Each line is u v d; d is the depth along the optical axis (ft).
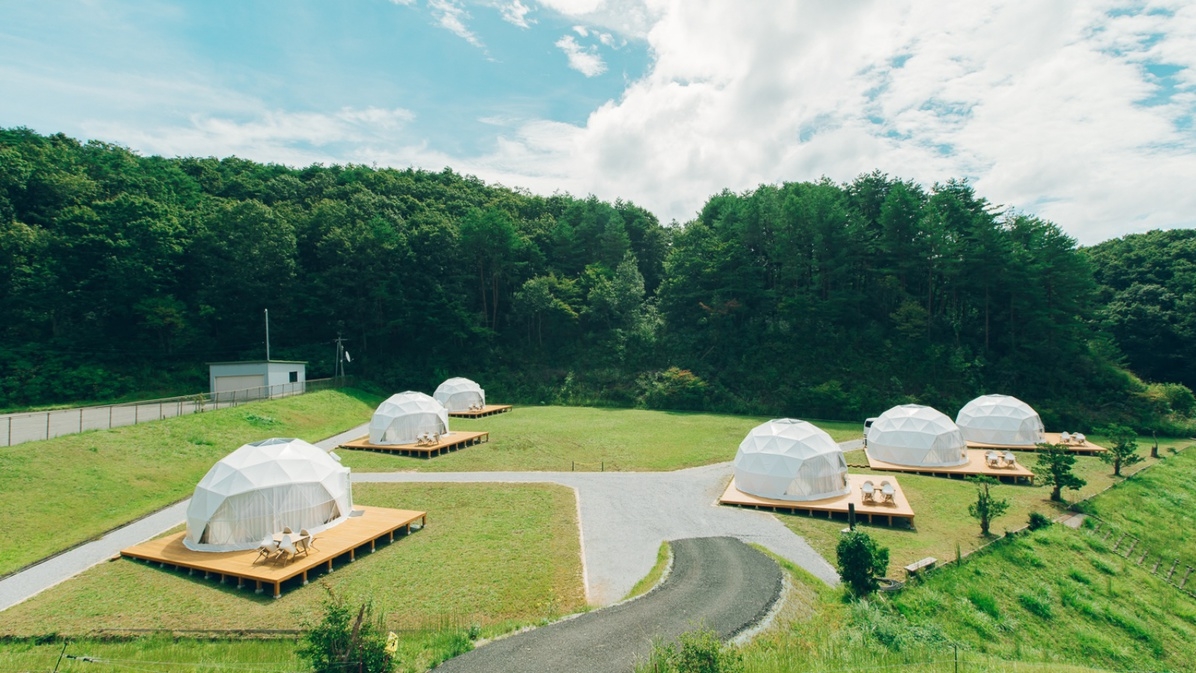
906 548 78.07
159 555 70.64
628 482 110.01
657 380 217.15
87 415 134.41
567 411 197.26
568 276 275.39
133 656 49.47
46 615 57.72
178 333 196.95
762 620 55.67
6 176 203.21
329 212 241.35
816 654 48.21
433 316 230.07
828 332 214.90
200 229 213.46
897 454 125.59
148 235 195.31
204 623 56.34
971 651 54.54
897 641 52.29
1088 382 191.62
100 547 75.87
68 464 94.68
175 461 109.29
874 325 215.10
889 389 191.72
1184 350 220.02
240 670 46.01
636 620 55.62
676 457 131.13
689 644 40.57
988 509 84.79
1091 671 51.49
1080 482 102.01
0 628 55.06
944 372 194.80
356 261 230.68
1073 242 202.28
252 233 213.66
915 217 215.31
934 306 221.66
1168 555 90.89
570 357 240.53
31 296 176.76
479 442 144.46
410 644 51.42
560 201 348.79
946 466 122.21
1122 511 103.35
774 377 206.18
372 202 276.00
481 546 76.38
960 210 226.38
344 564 70.59
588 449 138.72
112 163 262.88
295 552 67.77
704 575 66.80
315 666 39.93
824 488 97.86
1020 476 114.93
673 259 248.52
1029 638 62.54
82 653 50.31
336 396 184.55
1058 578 75.61
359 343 230.89
